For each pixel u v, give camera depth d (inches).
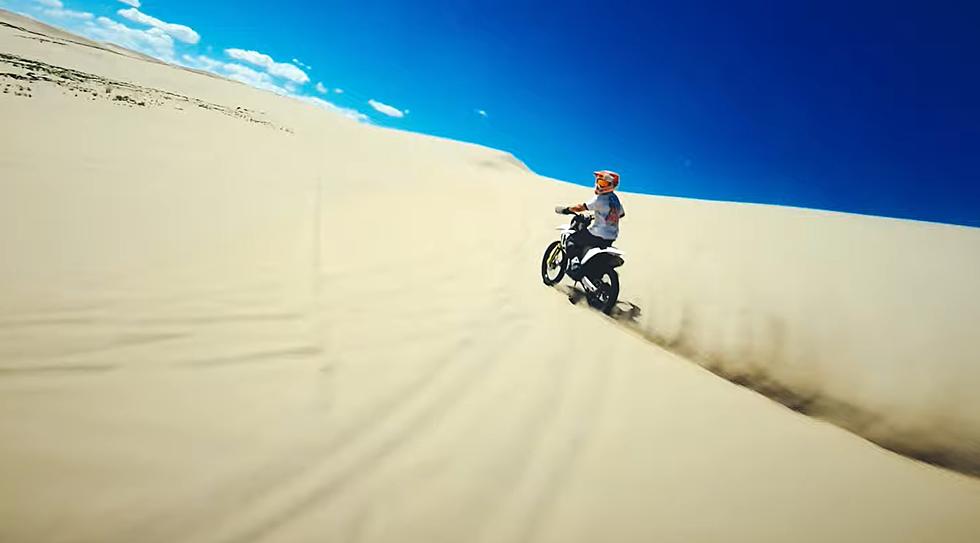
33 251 125.3
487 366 114.4
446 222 312.8
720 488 79.6
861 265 257.6
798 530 71.2
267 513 59.2
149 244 151.0
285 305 126.4
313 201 281.3
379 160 722.2
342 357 105.0
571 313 175.3
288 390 87.7
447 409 92.3
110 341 91.5
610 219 193.8
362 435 79.0
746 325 175.6
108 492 57.0
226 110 785.6
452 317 143.0
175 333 100.0
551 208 538.6
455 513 65.3
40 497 54.1
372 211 292.8
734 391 125.6
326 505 62.5
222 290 127.3
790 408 128.4
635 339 158.2
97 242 142.3
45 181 187.6
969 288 217.9
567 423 94.5
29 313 95.0
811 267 254.1
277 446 71.9
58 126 290.5
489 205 472.7
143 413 72.9
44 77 498.0
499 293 179.9
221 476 63.6
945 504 84.4
